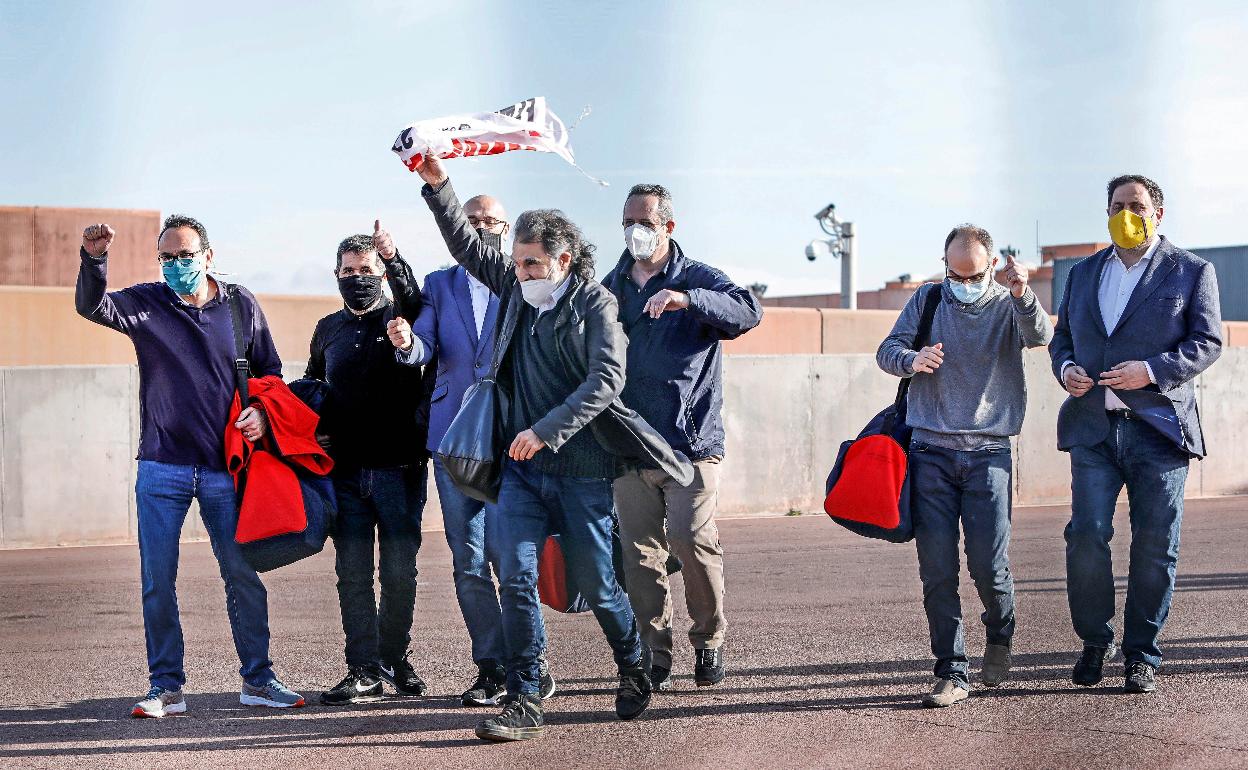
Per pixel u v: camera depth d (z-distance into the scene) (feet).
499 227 18.21
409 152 16.70
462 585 17.49
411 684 18.22
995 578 17.56
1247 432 54.03
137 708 16.76
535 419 16.19
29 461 36.04
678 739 15.48
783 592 27.40
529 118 17.01
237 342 17.51
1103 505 17.99
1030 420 49.24
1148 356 17.80
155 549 17.03
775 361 44.83
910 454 17.78
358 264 17.72
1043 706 16.96
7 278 57.57
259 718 16.74
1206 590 27.04
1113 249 18.58
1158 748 14.80
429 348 17.66
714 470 17.78
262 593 17.48
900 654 20.63
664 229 17.72
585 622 24.41
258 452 17.13
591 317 15.93
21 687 18.76
